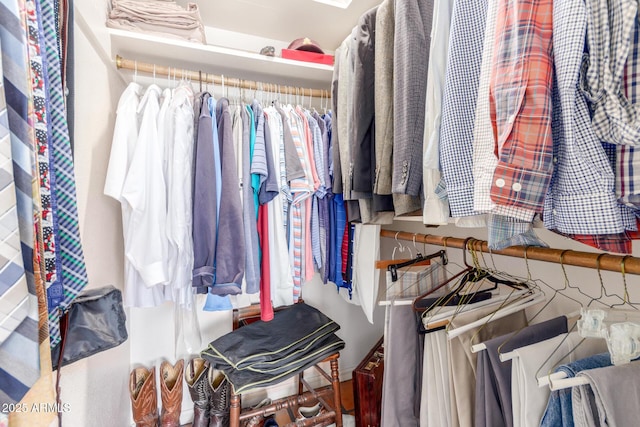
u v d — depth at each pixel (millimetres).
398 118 721
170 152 961
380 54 814
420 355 907
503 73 445
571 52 390
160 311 1438
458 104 581
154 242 905
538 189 417
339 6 1297
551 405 569
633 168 378
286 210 1197
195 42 1111
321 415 1283
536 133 415
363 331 1881
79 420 726
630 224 415
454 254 1323
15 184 333
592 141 395
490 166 471
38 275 354
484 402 663
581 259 653
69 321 585
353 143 932
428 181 695
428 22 732
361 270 1358
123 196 878
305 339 1251
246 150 1054
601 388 463
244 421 1310
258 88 1285
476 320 758
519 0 431
